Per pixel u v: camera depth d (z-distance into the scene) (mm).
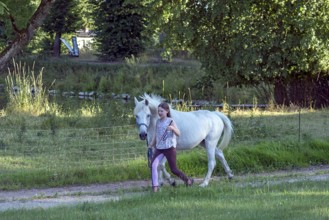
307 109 25641
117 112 20531
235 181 13023
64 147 16109
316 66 25734
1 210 10055
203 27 27109
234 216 8828
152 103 11836
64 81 39281
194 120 12477
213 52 27375
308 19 24703
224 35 26922
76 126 19641
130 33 46094
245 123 19109
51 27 50844
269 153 14984
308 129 19172
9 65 42250
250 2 25281
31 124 20062
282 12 25391
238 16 25422
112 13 45875
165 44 28062
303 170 14688
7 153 15492
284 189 11367
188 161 14164
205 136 12656
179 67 40156
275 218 8680
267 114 23188
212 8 25719
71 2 51156
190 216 8930
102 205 10070
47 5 20328
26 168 13891
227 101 29547
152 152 11984
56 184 12828
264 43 25859
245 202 10000
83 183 13078
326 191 11070
